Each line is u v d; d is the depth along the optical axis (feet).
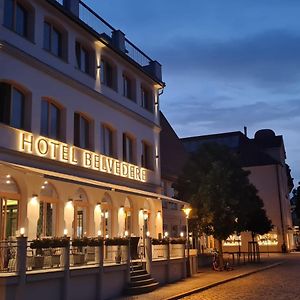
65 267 48.55
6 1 58.49
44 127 63.26
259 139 224.12
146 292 61.26
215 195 95.50
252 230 131.75
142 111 92.43
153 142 95.91
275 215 195.31
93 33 74.54
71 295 49.24
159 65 101.71
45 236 60.75
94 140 73.92
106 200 77.25
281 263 121.60
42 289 45.32
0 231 53.36
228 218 96.12
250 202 105.29
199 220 96.94
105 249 58.34
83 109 71.67
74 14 71.77
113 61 82.89
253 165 201.77
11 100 57.36
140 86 93.30
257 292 61.72
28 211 57.06
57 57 66.39
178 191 105.19
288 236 206.18
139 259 68.18
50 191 62.80
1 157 53.93
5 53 55.98
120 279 59.36
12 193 56.13
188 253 83.30
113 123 80.48
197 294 61.46
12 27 59.06
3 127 54.70
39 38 62.95
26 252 43.50
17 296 41.93
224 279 77.20
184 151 134.21
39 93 61.62
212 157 105.40
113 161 78.23
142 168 88.89
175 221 107.24
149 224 91.15
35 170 51.78
